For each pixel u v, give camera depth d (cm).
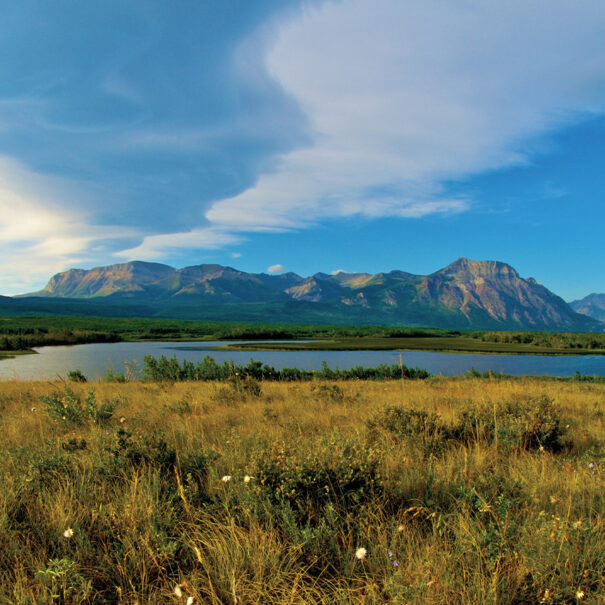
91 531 312
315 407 929
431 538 283
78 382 1706
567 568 252
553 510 336
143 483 369
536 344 10462
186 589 236
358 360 5556
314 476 359
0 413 860
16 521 315
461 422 639
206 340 11800
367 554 278
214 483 386
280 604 230
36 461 421
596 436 651
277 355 6481
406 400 1045
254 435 568
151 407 910
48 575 245
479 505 323
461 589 237
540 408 694
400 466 434
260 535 290
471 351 7944
